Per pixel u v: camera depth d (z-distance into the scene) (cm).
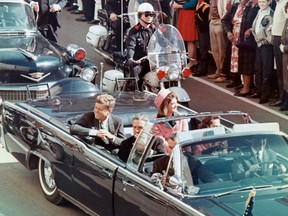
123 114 1606
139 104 1678
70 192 1474
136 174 1295
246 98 2317
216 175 1240
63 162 1478
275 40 2169
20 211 1552
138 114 1462
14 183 1698
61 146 1480
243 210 1156
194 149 1264
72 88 1814
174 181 1199
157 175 1244
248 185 1236
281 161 1287
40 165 1603
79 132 1445
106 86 2039
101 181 1366
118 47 2491
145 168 1316
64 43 2981
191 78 2544
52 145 1508
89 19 3353
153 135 1307
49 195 1587
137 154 1316
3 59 2034
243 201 1188
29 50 2108
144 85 2069
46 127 1535
